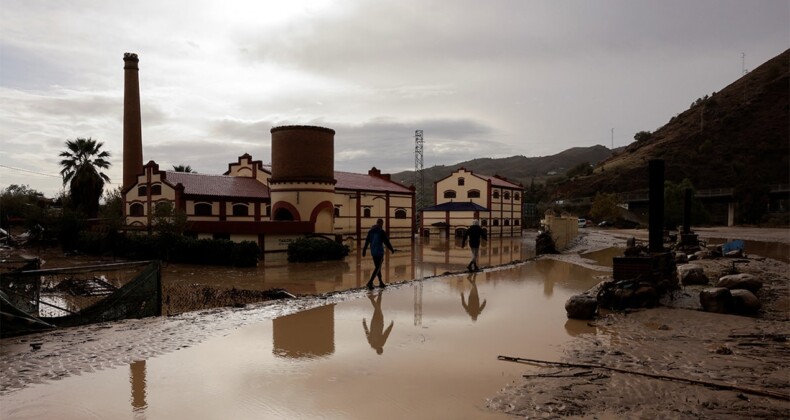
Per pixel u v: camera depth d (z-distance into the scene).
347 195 44.56
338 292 14.80
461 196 62.16
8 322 9.35
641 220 89.38
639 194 94.81
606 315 11.00
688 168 107.38
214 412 5.80
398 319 10.77
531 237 62.22
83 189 44.91
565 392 6.21
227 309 12.12
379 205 48.69
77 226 39.12
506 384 6.60
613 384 6.47
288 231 31.77
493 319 10.71
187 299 15.84
